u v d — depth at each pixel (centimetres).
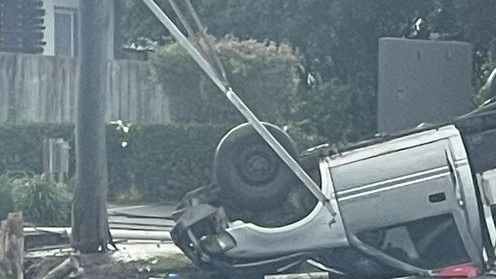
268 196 1196
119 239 1491
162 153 2222
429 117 1371
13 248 1170
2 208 1642
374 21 2222
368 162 1192
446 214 1189
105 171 1339
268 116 2194
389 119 1356
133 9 2866
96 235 1327
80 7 1321
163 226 1659
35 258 1300
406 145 1196
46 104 2462
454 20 2170
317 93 2220
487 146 1198
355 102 2208
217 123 2270
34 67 2456
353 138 2186
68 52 3238
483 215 1194
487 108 1210
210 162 2225
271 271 1209
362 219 1187
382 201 1188
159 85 2483
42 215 1708
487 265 1195
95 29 1318
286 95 2228
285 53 2239
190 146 2223
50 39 3195
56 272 1241
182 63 2278
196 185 2220
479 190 1195
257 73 2208
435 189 1187
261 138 1198
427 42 1377
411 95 1367
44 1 3170
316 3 2256
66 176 1892
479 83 2122
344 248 1198
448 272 1182
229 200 1205
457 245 1192
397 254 1193
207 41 1165
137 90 2500
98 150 1325
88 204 1325
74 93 2481
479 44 2145
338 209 1188
